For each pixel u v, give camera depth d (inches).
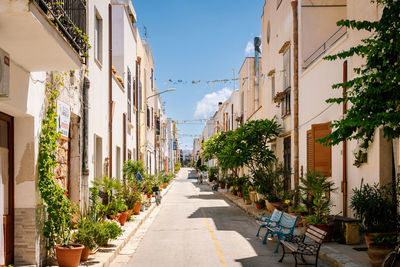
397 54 245.8
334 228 387.2
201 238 449.4
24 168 269.6
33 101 271.6
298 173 614.9
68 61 251.8
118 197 519.5
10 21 192.2
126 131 716.0
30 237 267.0
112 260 332.8
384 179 355.9
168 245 408.5
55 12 252.1
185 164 6752.0
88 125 417.7
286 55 689.6
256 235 466.3
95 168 503.2
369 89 245.3
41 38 212.8
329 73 486.3
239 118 1330.0
